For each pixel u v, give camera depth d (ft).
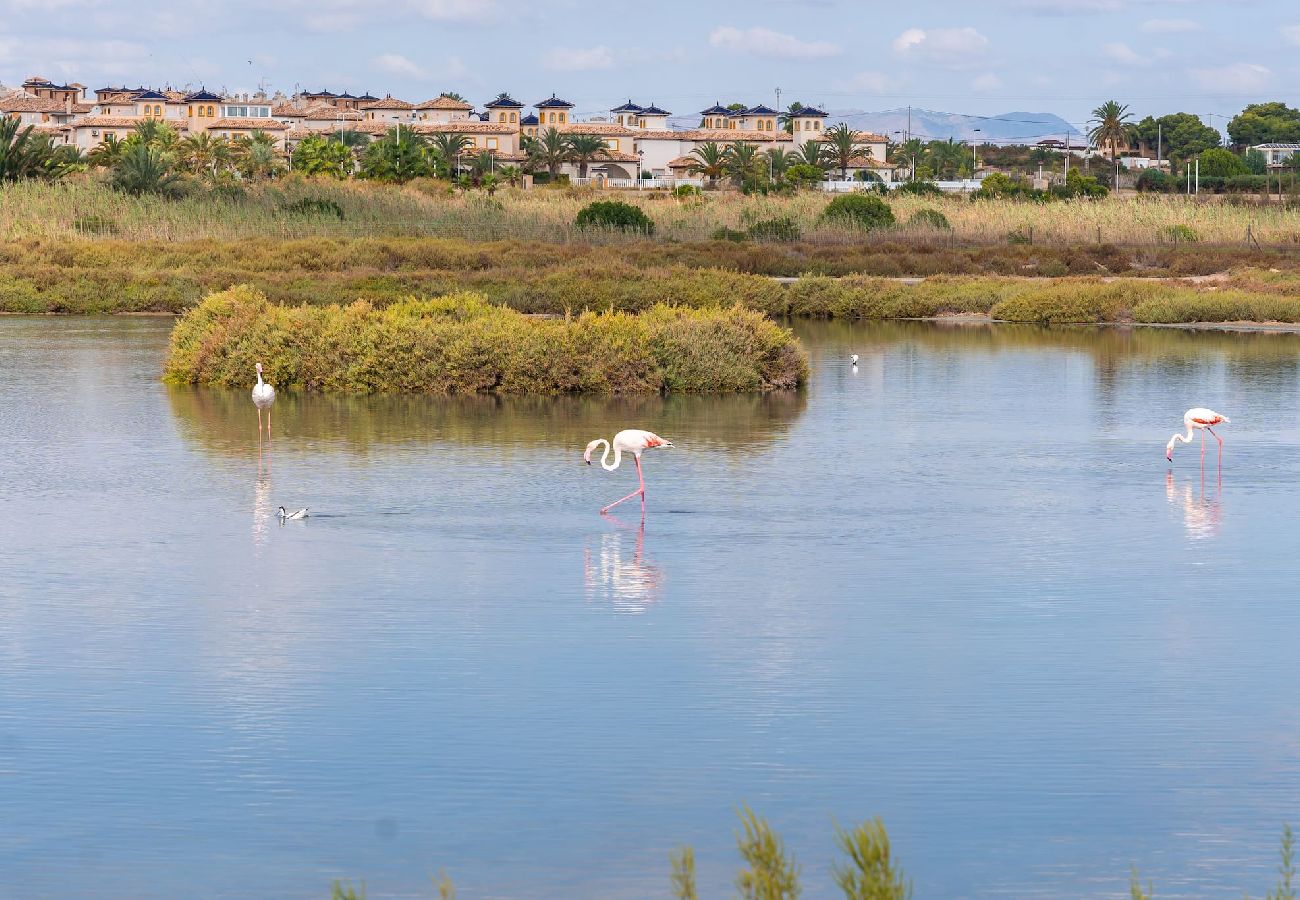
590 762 55.67
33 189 415.85
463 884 46.65
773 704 61.62
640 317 184.96
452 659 67.56
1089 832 50.01
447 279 288.10
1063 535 93.45
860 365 199.72
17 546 89.71
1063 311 268.62
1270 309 264.93
